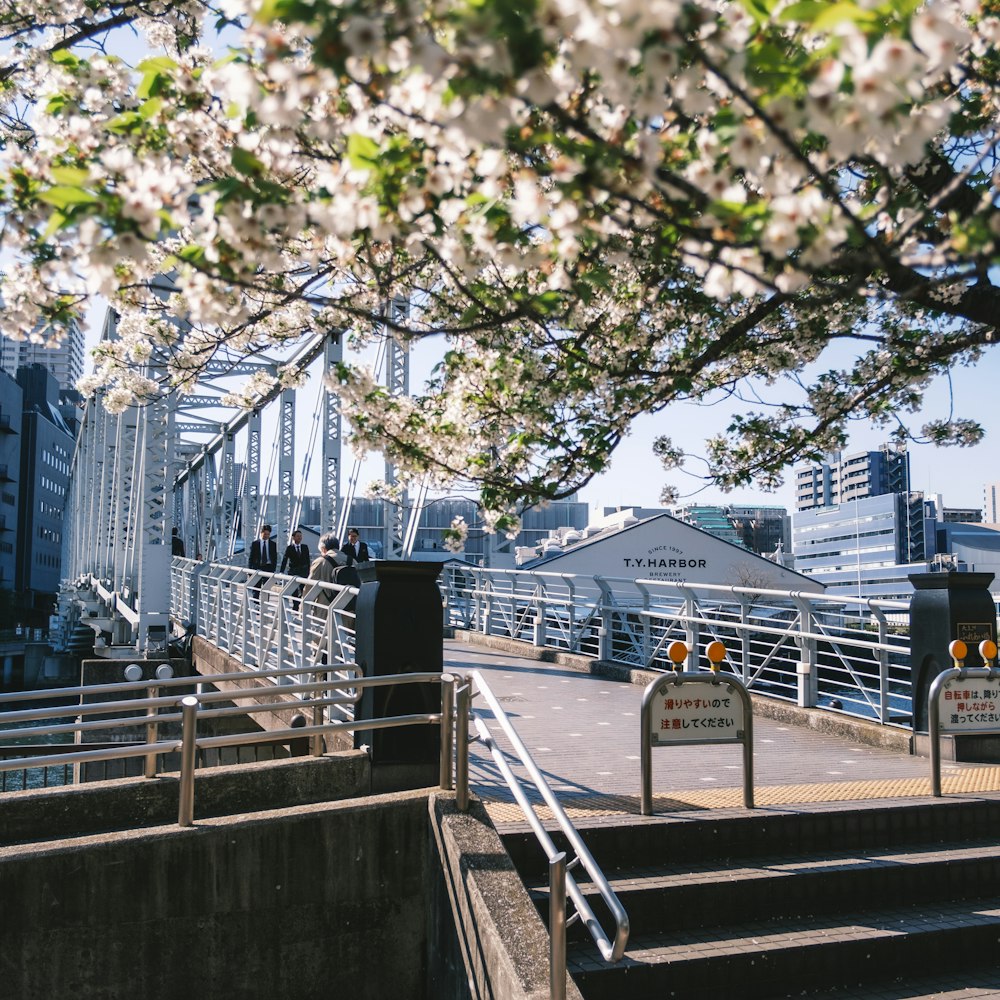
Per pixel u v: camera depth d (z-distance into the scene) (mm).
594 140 2271
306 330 6910
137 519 27609
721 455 8195
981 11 3141
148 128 3197
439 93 2197
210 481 43938
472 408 6031
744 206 2275
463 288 3365
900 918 5574
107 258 2611
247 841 5816
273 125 3035
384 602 6844
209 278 2900
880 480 135500
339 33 1993
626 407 5914
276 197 2643
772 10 2090
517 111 2154
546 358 6250
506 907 4820
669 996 4840
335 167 2736
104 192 2566
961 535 124062
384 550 18469
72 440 163250
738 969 4957
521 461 6074
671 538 36688
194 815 6594
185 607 24406
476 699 11703
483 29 1920
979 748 8203
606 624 14992
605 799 6699
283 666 11977
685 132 2697
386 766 6812
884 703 9352
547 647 16719
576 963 4863
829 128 2057
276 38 2248
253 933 5801
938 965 5320
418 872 6148
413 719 6684
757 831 6070
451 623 22078
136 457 29078
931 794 6863
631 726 9945
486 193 2607
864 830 6285
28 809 6320
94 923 5477
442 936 5762
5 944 5301
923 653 8562
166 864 5652
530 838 5711
